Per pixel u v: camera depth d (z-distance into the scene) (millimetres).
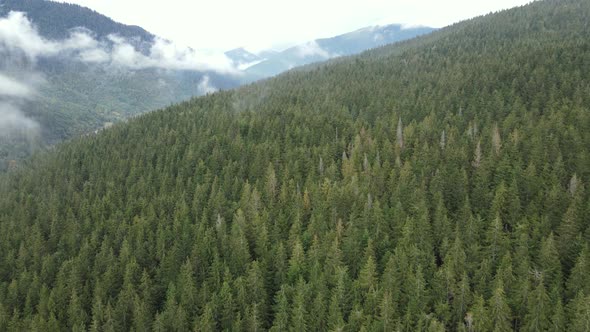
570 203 69312
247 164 114875
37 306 71938
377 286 60719
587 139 86125
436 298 59969
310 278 65250
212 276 71188
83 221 99500
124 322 67562
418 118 121438
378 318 56125
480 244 69062
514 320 56719
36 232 96125
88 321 69750
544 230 66688
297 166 101062
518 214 71812
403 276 62219
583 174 78875
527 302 54906
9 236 97125
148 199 104562
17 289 77250
